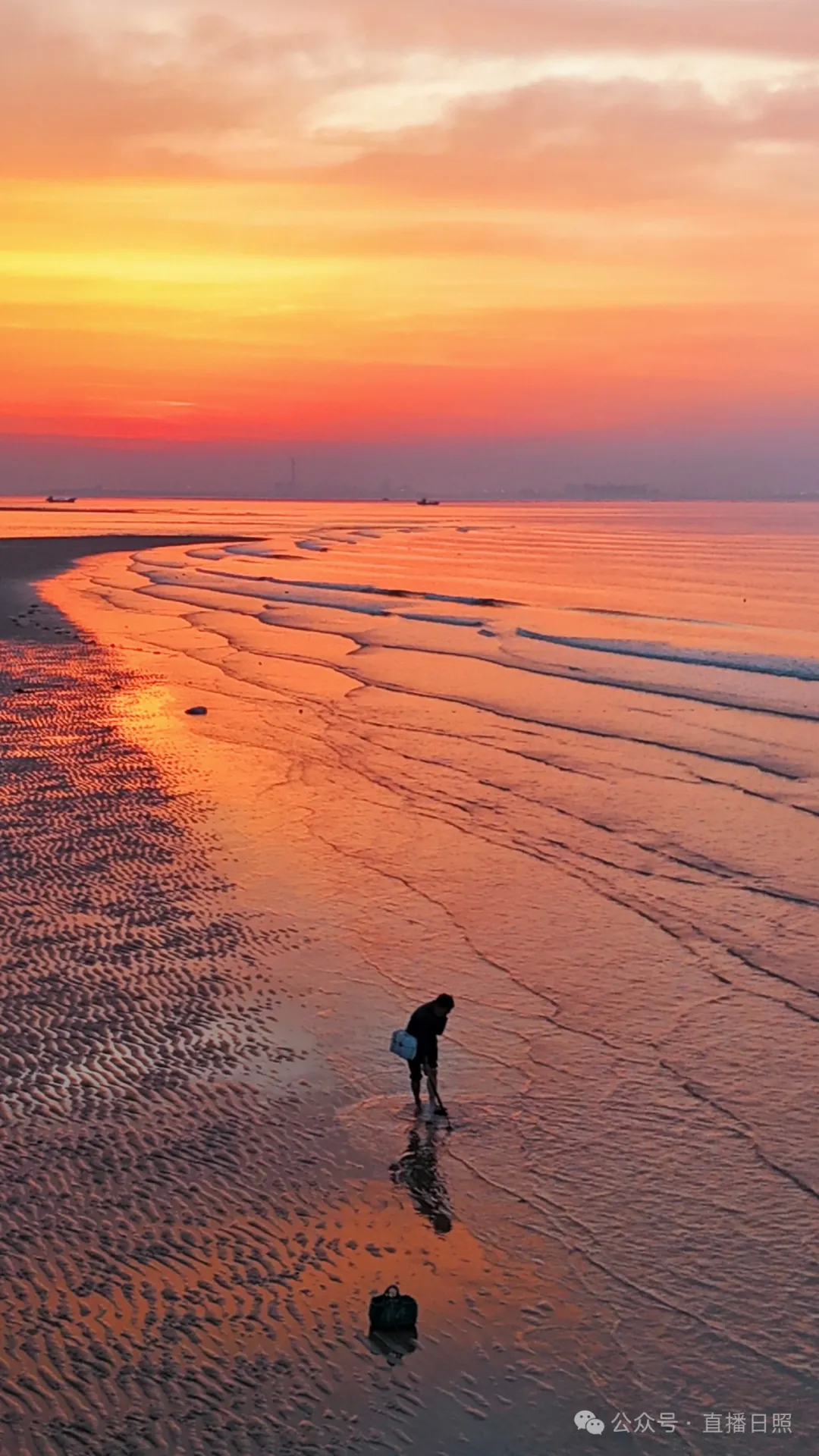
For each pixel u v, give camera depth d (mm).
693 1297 10820
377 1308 10125
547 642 58406
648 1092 14492
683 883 21828
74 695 39656
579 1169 12867
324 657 51500
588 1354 10055
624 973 17922
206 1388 9406
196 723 35312
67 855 22641
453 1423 9227
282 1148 13062
